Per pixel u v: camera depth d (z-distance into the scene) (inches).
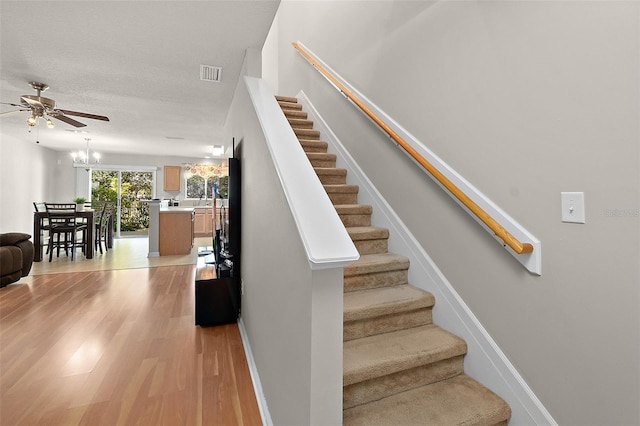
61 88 139.7
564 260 50.5
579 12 47.6
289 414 51.4
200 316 110.3
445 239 75.7
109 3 80.4
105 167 337.4
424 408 57.1
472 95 67.6
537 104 54.0
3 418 64.0
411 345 66.1
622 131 42.9
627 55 42.2
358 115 115.0
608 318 45.1
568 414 50.5
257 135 80.1
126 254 251.0
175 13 84.7
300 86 175.6
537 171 54.2
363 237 91.1
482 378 64.7
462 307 69.9
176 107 167.2
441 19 76.4
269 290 65.6
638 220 41.8
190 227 256.4
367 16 110.8
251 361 84.0
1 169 229.5
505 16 59.6
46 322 112.8
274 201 61.4
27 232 264.7
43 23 88.7
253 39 98.5
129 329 107.9
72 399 70.4
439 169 75.8
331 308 43.0
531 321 56.0
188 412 67.1
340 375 43.8
